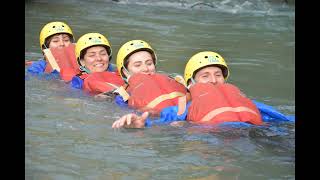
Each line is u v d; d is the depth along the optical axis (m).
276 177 7.25
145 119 9.41
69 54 14.22
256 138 8.76
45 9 24.44
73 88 12.61
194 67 11.20
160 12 24.20
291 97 11.89
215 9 25.42
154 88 11.14
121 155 8.08
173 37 18.56
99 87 12.27
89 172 7.42
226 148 8.34
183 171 7.47
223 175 7.32
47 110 10.49
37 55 15.84
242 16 23.69
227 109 9.71
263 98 11.82
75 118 10.05
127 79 12.25
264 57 15.78
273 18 23.33
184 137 8.92
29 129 9.19
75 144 8.53
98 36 13.62
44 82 12.95
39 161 7.77
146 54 12.25
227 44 17.61
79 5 25.86
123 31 19.42
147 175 7.33
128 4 26.36
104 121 9.95
